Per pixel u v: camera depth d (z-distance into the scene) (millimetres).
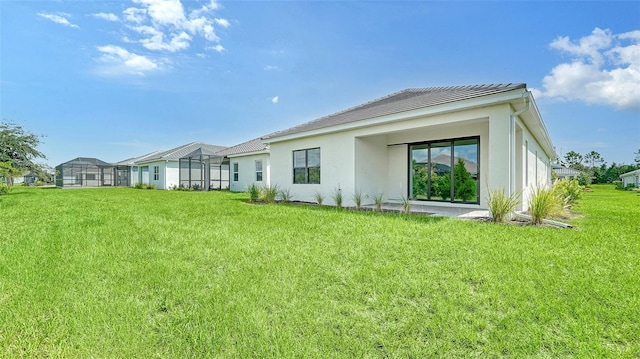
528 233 5008
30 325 2188
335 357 1811
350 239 4723
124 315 2338
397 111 8195
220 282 2998
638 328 2084
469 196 9055
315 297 2643
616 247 4168
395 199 10867
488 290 2721
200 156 23484
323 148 10883
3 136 18047
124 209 9367
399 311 2367
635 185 36281
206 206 10125
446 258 3670
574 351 1856
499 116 6699
